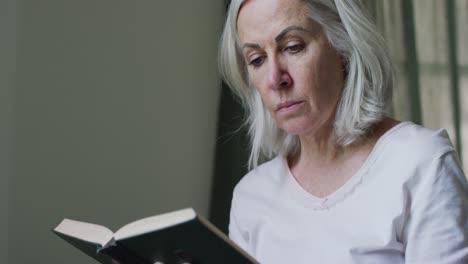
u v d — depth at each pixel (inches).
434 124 139.8
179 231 42.3
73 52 104.3
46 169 99.4
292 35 55.1
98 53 108.0
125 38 112.4
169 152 118.6
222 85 123.6
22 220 96.0
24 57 97.8
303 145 61.5
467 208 52.0
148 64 116.0
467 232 51.1
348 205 56.3
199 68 125.3
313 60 55.4
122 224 109.9
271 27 55.5
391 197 53.7
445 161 52.6
